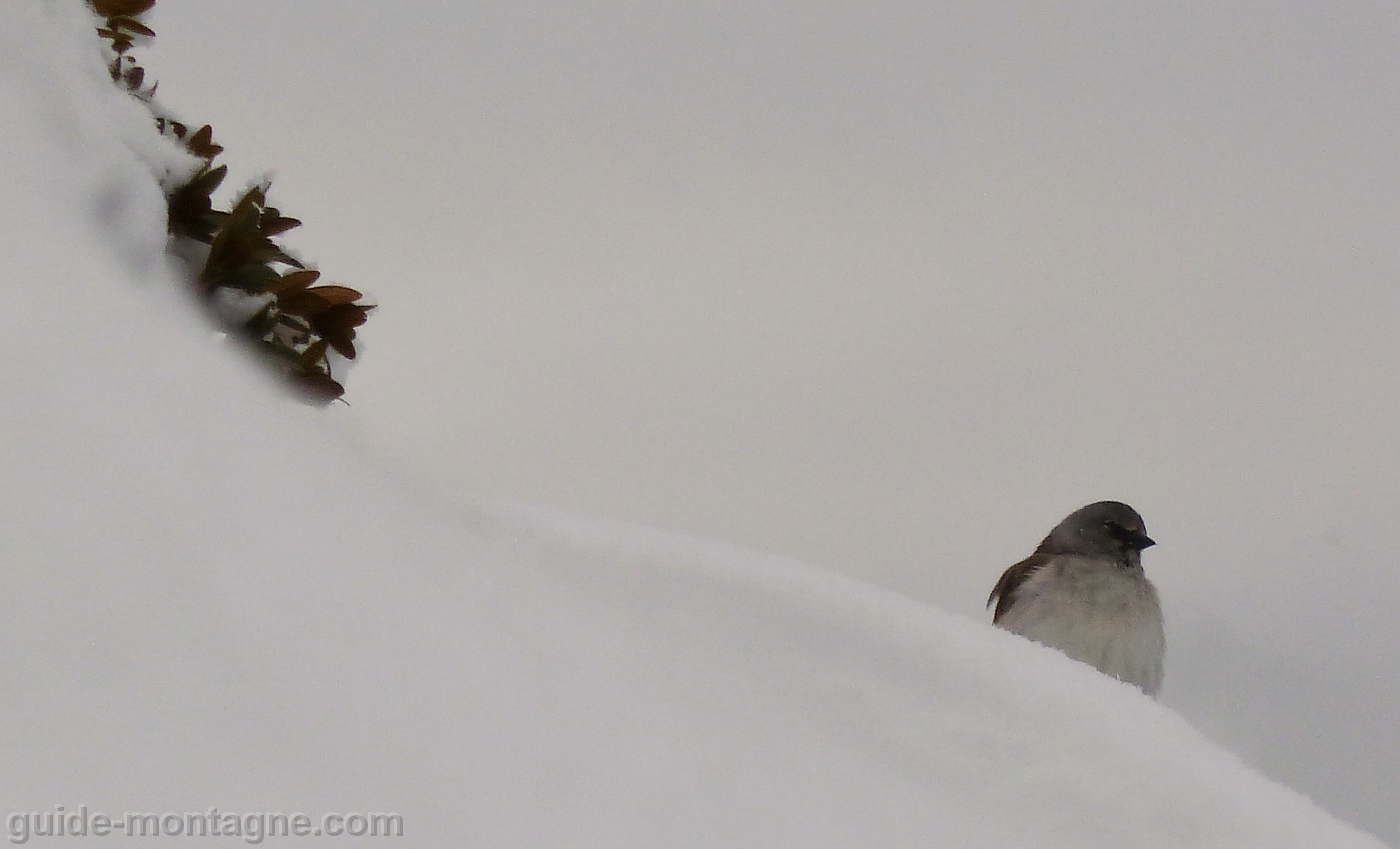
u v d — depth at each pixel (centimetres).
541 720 546
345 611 514
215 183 783
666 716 628
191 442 534
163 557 471
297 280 805
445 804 464
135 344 570
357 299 834
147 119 768
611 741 569
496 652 570
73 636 428
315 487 577
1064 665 907
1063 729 813
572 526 848
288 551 519
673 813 548
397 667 508
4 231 567
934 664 840
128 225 653
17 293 539
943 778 747
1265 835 763
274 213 827
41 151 633
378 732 473
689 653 742
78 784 394
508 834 471
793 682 777
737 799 593
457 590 599
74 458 482
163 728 422
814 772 667
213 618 465
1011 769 775
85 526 461
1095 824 751
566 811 503
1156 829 757
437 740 491
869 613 870
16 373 498
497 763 502
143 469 499
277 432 599
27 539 445
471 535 687
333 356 857
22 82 667
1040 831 726
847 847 605
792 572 888
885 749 752
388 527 602
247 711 446
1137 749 812
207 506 507
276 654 470
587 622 681
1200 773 802
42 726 402
